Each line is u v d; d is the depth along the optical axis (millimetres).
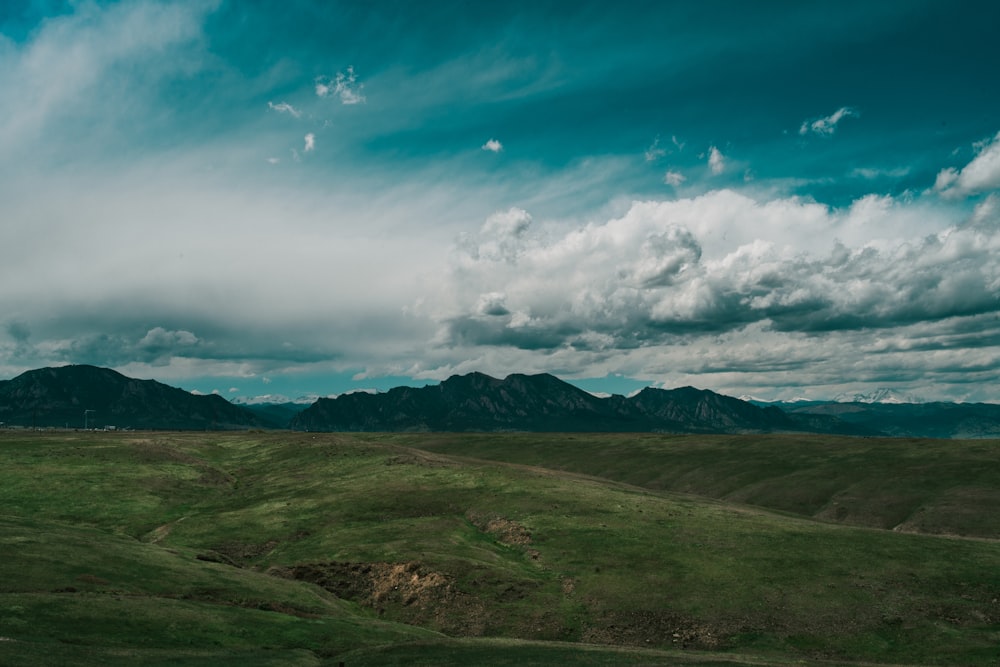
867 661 51062
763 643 55094
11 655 31766
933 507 117938
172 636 42562
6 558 54844
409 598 65562
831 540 76562
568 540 79062
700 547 74812
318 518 94312
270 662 38656
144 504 103688
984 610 58094
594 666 39656
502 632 59125
